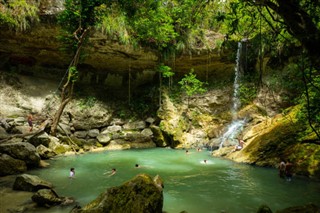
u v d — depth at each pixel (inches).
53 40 730.8
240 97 813.9
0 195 331.0
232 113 820.6
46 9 658.2
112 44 762.2
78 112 799.7
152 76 964.0
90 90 894.4
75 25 594.6
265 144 539.2
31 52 786.8
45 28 682.2
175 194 359.3
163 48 828.6
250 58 780.6
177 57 851.4
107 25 704.4
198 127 823.1
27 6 639.8
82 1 550.6
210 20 437.7
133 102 918.4
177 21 699.4
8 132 639.8
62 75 884.6
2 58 785.6
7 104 735.1
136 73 955.3
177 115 818.8
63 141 680.4
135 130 828.0
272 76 737.6
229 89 862.5
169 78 912.9
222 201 332.5
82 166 523.8
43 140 606.5
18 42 730.8
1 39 713.0
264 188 382.9
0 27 662.5
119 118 864.9
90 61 863.1
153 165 538.3
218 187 389.7
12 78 780.0
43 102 788.0
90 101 842.2
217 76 914.7
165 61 875.4
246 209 306.3
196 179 433.1
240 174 461.4
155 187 266.8
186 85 834.2
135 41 779.4
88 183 408.8
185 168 510.9
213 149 728.3
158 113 820.6
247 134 660.1
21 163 465.1
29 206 296.5
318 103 226.8
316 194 354.9
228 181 420.2
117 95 933.8
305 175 436.5
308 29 127.3
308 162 448.8
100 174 465.1
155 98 884.0
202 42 820.0
